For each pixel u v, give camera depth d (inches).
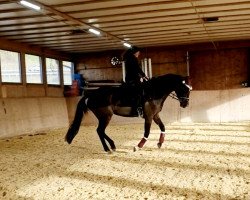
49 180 198.2
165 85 275.3
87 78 634.8
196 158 241.6
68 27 404.5
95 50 609.0
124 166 225.6
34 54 525.3
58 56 590.6
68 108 562.3
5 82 454.0
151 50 600.7
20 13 333.1
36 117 482.9
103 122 278.5
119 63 611.8
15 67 510.6
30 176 210.7
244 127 418.6
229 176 188.7
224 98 508.1
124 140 347.3
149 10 342.0
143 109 272.2
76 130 279.9
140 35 478.6
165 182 182.1
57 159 262.4
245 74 577.6
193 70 596.1
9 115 434.3
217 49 583.5
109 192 168.7
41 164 245.8
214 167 211.8
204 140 325.4
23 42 495.8
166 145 304.3
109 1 303.3
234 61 581.6
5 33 426.9
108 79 624.1
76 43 523.5
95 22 386.0
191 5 329.7
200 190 165.3
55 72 599.8
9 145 356.5
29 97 501.7
